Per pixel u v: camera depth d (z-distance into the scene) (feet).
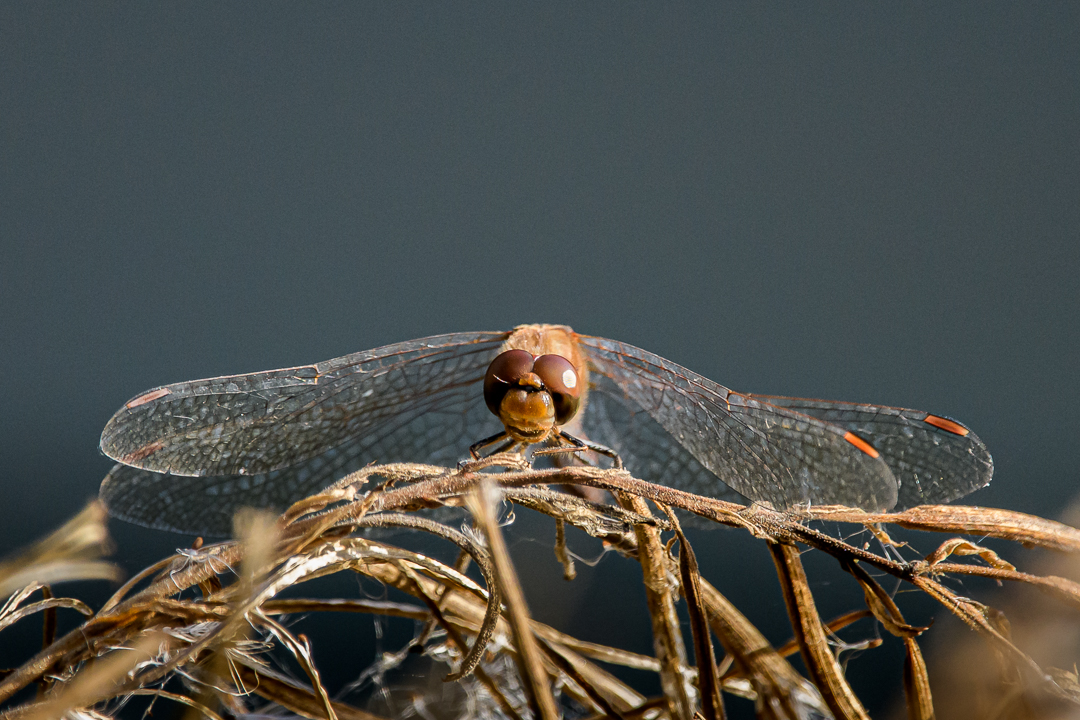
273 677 2.13
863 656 2.18
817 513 2.12
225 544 2.12
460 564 2.15
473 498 2.11
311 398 2.18
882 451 2.17
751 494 2.17
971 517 2.12
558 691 2.15
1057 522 2.12
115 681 2.11
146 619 2.11
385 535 2.18
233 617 2.11
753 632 2.13
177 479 2.17
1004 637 2.12
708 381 2.18
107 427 2.16
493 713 2.15
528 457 2.17
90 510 2.12
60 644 2.11
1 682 2.11
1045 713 2.11
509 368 2.17
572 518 2.12
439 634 2.15
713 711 2.11
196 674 2.12
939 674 2.12
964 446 2.17
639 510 2.13
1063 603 2.11
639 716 2.13
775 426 2.17
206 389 2.17
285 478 2.18
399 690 2.16
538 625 2.15
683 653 2.12
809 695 2.13
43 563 2.11
